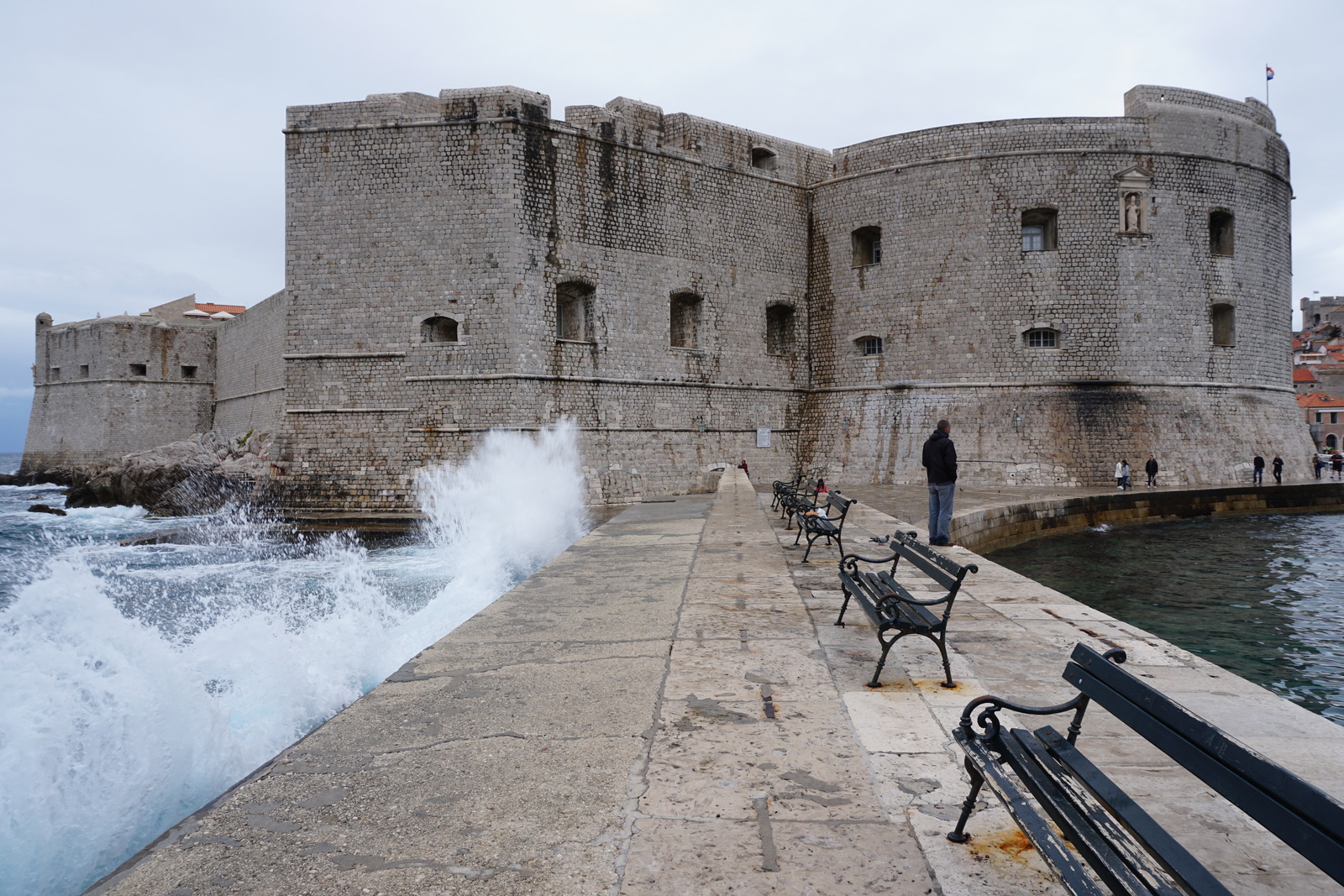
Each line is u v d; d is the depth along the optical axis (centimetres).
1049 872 266
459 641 587
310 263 2889
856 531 1304
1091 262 3266
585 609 695
